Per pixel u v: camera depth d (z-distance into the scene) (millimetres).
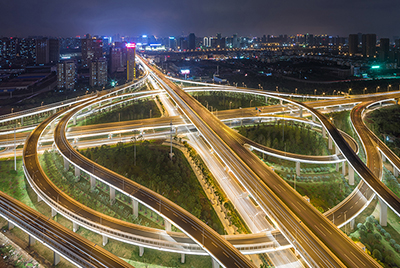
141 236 90562
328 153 170750
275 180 115750
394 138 185750
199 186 132000
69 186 125312
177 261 90562
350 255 77062
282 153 149500
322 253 77000
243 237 91625
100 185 129750
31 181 117812
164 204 104375
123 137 183375
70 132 179750
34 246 94750
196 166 148625
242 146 151875
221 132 173250
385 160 162750
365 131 179875
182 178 134375
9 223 101500
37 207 113500
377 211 116938
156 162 147750
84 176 136875
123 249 94625
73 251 83750
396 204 103562
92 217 99312
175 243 87500
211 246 84125
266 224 105562
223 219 110500
